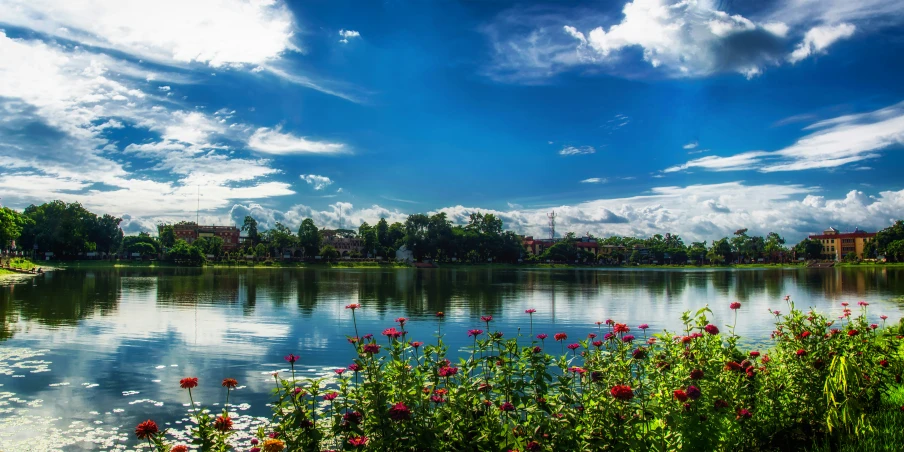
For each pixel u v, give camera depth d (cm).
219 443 594
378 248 16438
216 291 5094
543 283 7262
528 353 681
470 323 3008
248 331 2617
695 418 604
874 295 5197
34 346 2155
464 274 10412
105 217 14025
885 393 867
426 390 663
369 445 586
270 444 525
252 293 4928
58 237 12106
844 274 10556
